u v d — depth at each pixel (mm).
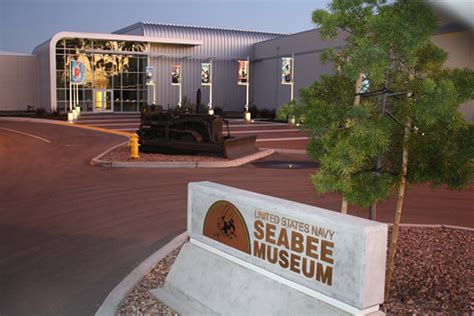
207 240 5500
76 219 9734
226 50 58781
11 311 5500
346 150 4676
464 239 7961
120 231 8883
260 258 4766
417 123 5258
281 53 52250
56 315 5406
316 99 5328
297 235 4363
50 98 51219
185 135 19578
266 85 56062
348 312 3961
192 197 5719
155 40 53938
